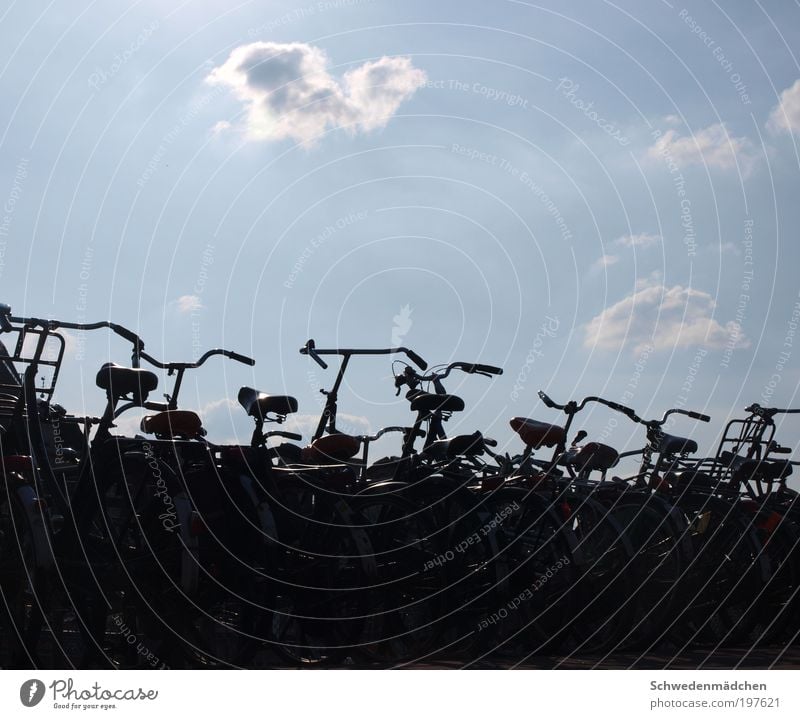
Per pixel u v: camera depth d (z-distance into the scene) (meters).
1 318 4.65
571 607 5.29
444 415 5.83
